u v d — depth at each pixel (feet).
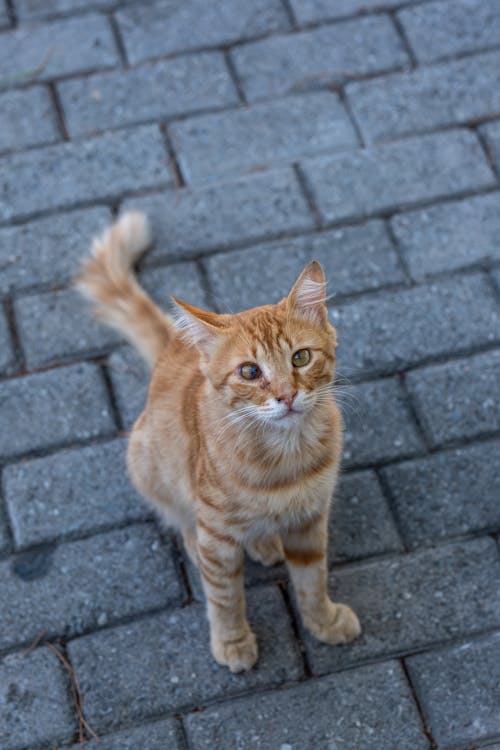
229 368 4.84
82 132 6.18
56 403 5.64
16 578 5.35
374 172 6.06
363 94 6.24
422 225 5.94
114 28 6.43
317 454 4.94
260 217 5.98
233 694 5.15
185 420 5.08
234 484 4.90
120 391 5.66
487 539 5.37
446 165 6.07
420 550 5.37
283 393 4.79
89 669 5.19
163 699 5.14
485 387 5.62
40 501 5.47
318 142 6.14
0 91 6.29
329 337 4.91
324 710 5.10
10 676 5.19
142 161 6.11
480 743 5.03
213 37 6.40
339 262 5.88
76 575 5.35
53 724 5.11
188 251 5.92
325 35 6.39
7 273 5.88
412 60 6.32
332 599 5.30
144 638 5.24
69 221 5.99
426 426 5.57
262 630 5.25
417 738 5.05
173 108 6.23
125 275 5.71
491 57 6.31
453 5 6.45
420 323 5.75
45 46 6.39
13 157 6.13
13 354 5.74
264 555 5.35
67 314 5.80
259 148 6.13
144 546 5.41
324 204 5.99
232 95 6.25
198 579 5.34
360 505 5.46
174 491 5.23
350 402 5.62
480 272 5.84
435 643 5.20
